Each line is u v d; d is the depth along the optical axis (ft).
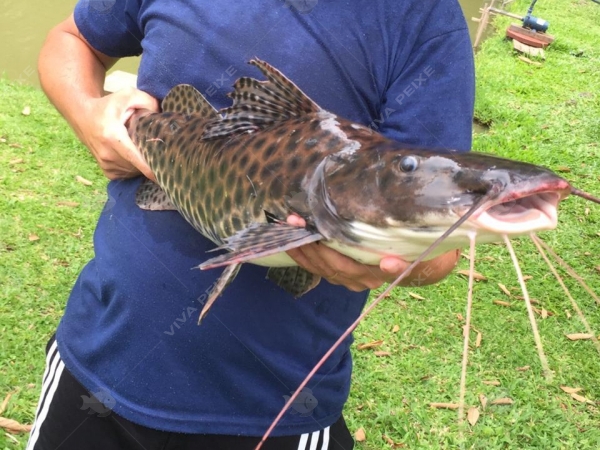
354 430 5.07
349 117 2.77
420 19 2.62
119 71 9.41
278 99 2.55
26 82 9.96
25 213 6.85
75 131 3.32
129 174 3.13
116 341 2.91
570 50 15.03
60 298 5.87
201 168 2.70
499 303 6.64
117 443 3.00
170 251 2.86
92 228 6.84
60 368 3.10
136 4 3.17
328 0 2.65
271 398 2.93
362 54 2.66
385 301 6.47
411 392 5.47
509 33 14.87
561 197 1.97
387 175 2.15
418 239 2.13
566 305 6.72
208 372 2.86
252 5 2.76
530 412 5.36
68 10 12.51
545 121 11.00
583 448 5.10
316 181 2.31
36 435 3.13
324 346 3.01
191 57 2.86
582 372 5.87
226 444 2.94
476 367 5.80
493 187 1.95
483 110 11.12
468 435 5.11
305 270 2.64
